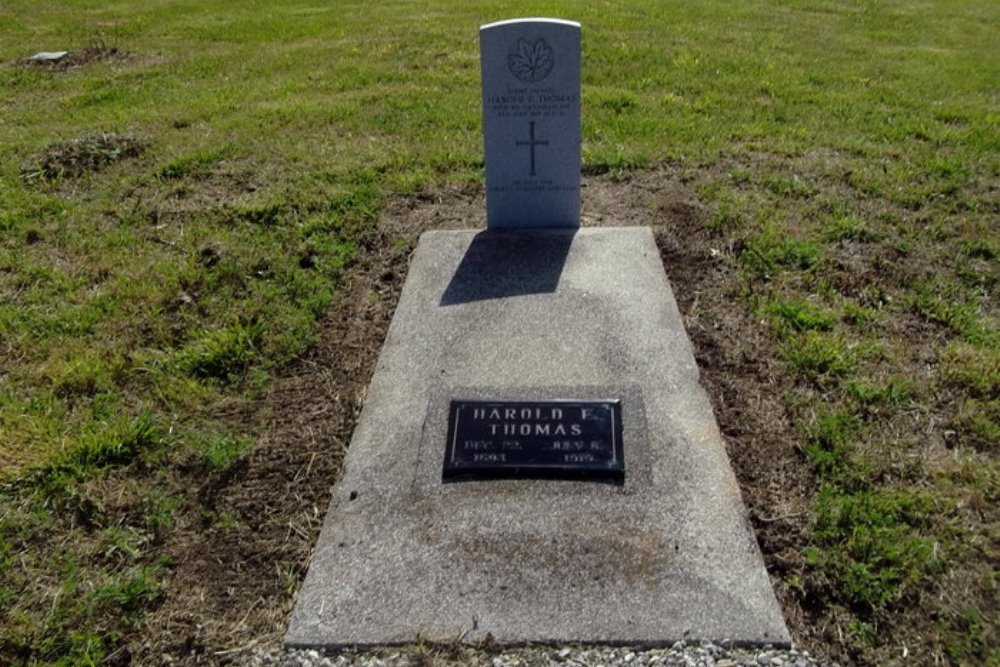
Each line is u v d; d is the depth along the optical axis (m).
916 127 7.74
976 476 3.62
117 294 5.21
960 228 5.81
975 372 4.27
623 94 8.63
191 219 6.16
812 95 8.73
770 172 6.72
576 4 13.24
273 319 4.96
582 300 4.91
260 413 4.20
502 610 3.05
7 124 8.30
